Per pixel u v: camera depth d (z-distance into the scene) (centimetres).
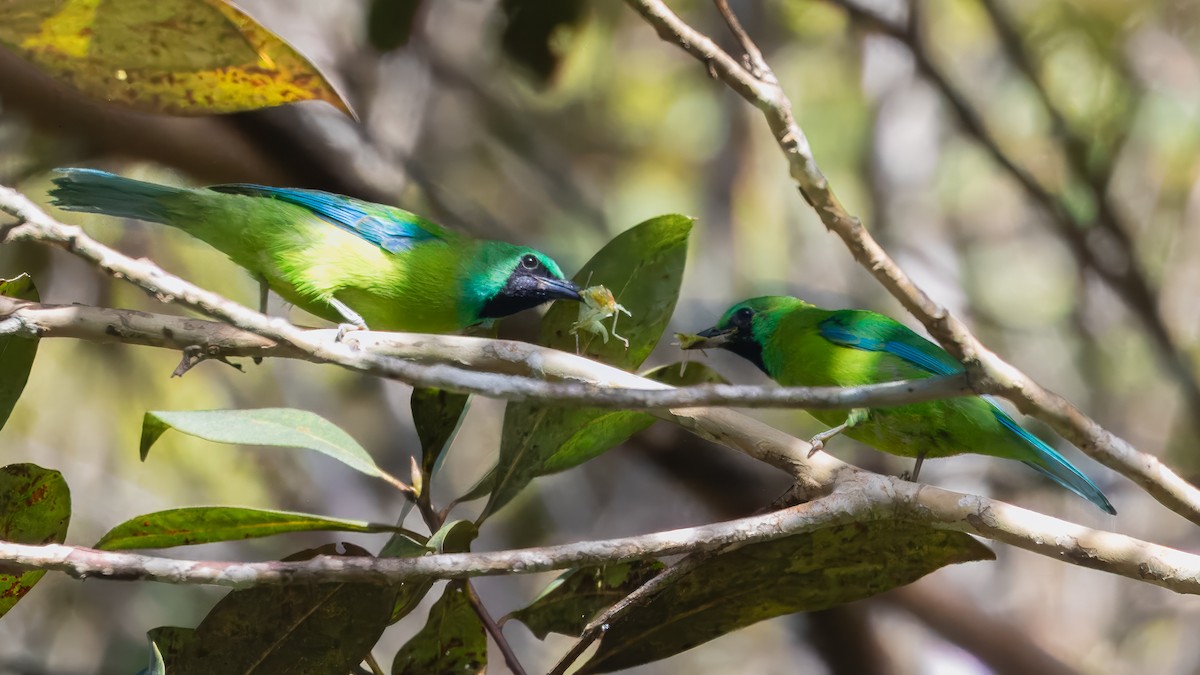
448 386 488
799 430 1415
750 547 589
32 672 1192
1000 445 839
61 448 1398
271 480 1434
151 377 1425
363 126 1209
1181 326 1465
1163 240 1491
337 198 823
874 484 561
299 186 1155
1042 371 1469
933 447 851
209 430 557
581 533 1431
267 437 564
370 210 827
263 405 1434
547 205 1545
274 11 1352
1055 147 1440
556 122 1606
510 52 1093
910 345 911
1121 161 1499
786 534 541
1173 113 1455
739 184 1529
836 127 1523
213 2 492
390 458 1416
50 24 505
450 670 598
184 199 780
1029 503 1404
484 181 1525
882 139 1487
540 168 1551
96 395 1419
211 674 549
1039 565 1487
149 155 1069
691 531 522
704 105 1641
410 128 1371
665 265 688
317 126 1159
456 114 1493
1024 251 1560
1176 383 1365
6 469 545
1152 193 1497
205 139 1090
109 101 546
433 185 1253
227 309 499
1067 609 1460
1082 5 1437
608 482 1458
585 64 1612
